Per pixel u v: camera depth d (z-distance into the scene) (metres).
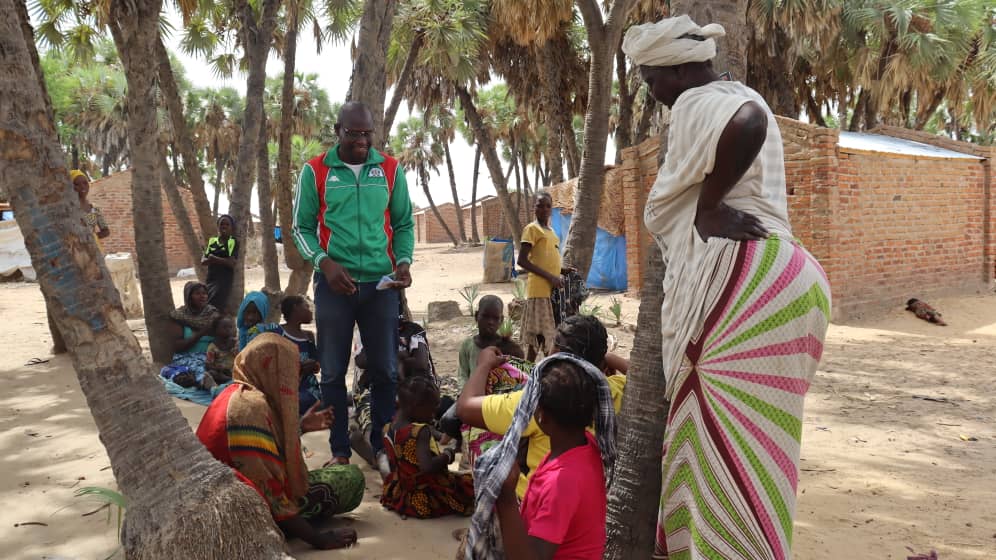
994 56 18.73
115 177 26.28
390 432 4.03
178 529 2.56
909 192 12.66
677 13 2.80
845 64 19.17
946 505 4.09
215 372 6.77
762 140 1.95
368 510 3.98
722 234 2.06
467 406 2.70
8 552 3.32
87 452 4.82
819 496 4.25
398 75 18.69
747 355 2.02
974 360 8.52
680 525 2.25
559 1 13.30
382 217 4.31
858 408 6.42
